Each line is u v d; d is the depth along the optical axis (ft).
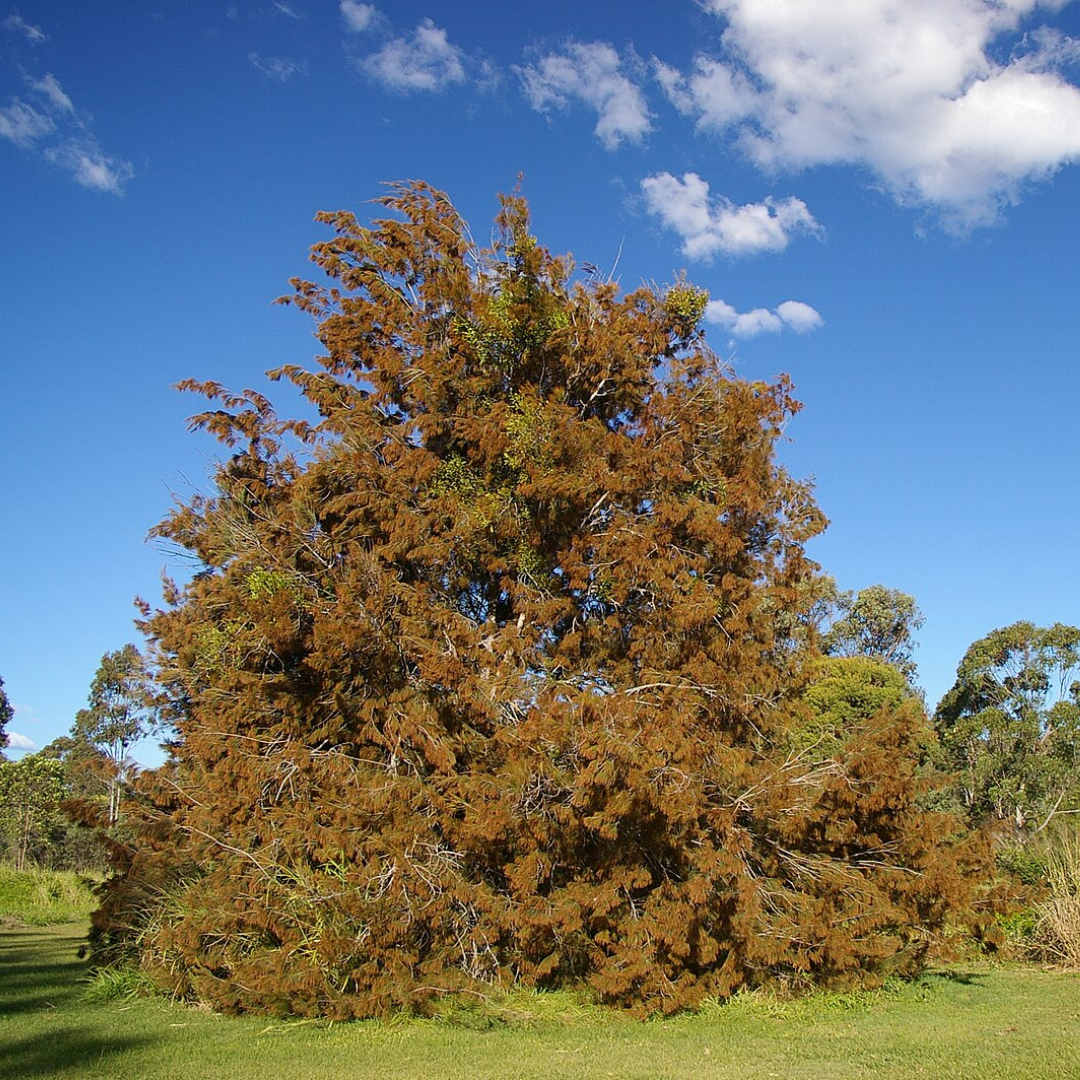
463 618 37.73
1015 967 43.60
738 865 31.53
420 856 32.73
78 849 151.23
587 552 40.01
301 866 33.30
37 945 58.39
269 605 36.19
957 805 113.91
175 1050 26.30
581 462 39.32
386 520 39.52
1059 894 45.16
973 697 126.31
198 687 44.21
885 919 34.37
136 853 41.24
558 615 39.65
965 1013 32.35
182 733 42.47
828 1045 27.17
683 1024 30.83
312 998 30.37
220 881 34.53
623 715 32.55
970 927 38.50
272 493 44.96
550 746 33.55
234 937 32.76
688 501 39.50
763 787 34.04
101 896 41.73
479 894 32.58
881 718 39.24
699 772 32.63
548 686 36.40
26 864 148.97
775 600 40.47
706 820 33.37
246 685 38.45
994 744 117.70
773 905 33.65
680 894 32.17
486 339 43.19
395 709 35.47
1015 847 51.21
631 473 39.63
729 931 33.01
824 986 34.76
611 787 31.30
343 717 37.58
